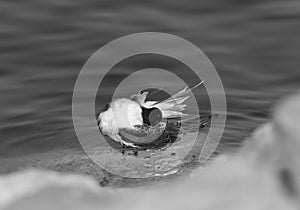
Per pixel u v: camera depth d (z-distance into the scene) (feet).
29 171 22.53
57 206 19.60
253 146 19.83
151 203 18.94
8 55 55.11
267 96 48.75
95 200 19.79
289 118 18.35
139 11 61.52
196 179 19.35
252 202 17.61
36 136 44.21
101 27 59.11
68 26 59.31
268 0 62.34
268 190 17.87
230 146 41.39
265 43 55.77
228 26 58.65
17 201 20.15
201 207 17.87
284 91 49.32
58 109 48.03
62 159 40.50
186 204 18.24
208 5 62.13
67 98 49.42
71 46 56.44
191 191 18.71
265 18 59.41
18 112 47.70
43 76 52.37
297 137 17.98
